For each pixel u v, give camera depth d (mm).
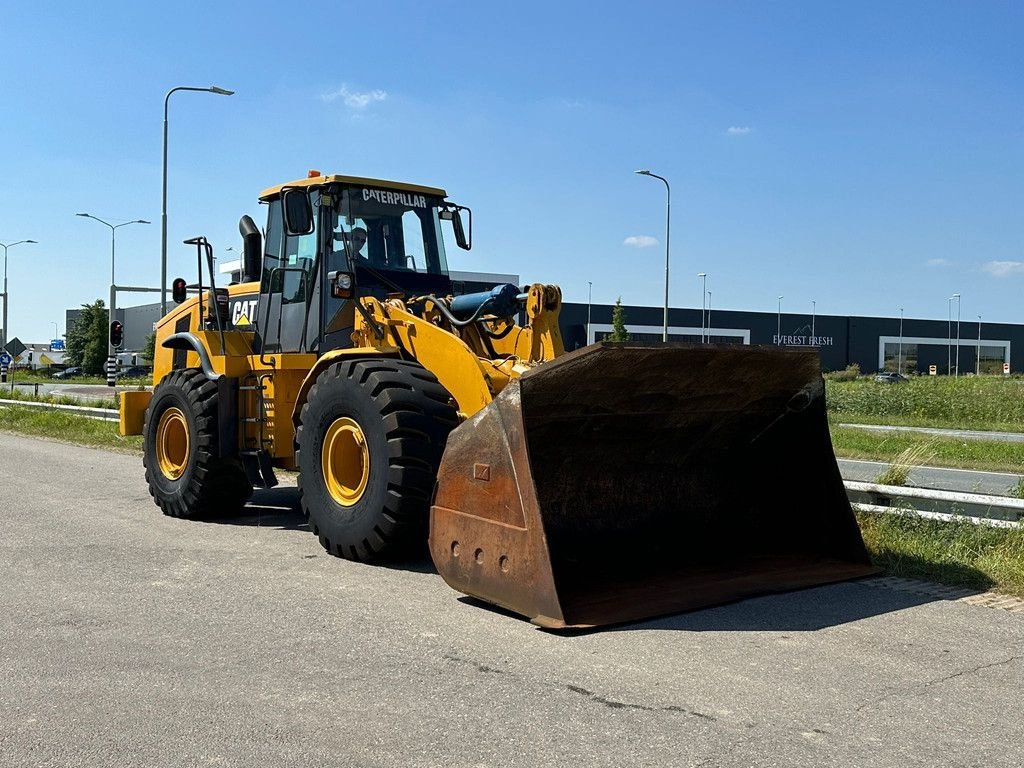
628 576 5988
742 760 3451
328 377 6773
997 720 3863
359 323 7352
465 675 4328
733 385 6008
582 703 3994
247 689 4148
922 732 3730
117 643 4805
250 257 8719
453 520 5590
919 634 5020
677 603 5426
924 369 95250
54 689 4148
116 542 7449
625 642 4828
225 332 8570
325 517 6770
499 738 3635
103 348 69188
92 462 13133
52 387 44562
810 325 87938
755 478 6887
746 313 83812
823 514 6473
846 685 4242
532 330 6734
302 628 5066
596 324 75000
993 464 15781
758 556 6578
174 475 8836
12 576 6270
